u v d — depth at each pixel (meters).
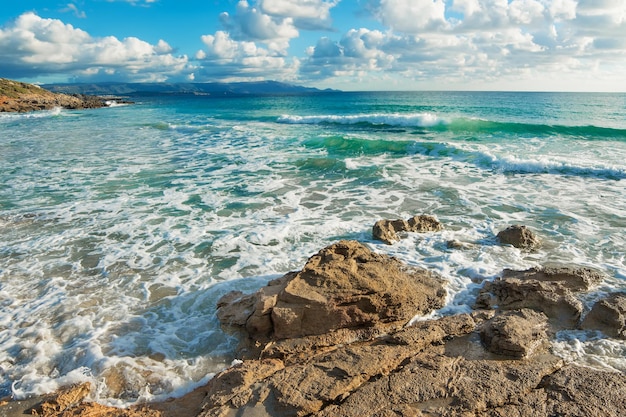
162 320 6.35
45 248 8.95
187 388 4.96
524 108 44.22
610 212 10.54
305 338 5.50
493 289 6.61
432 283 6.85
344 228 9.81
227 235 9.51
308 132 26.44
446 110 42.94
